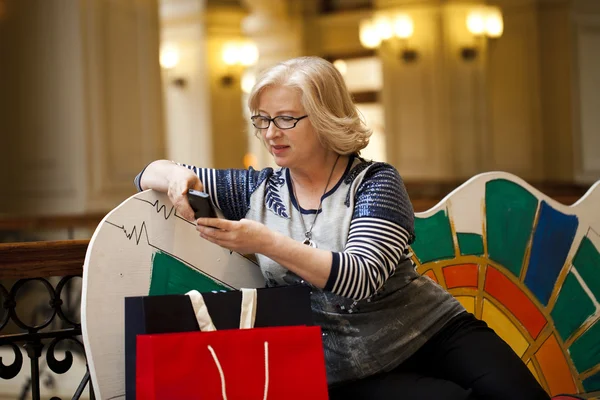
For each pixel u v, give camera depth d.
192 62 13.88
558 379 3.59
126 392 2.15
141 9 9.84
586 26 13.63
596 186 3.76
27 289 6.73
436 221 3.31
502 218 3.48
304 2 16.08
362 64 16.11
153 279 2.54
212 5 13.82
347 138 2.45
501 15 13.85
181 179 2.46
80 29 8.88
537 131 13.71
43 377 5.59
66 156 8.95
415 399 2.36
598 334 3.70
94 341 2.38
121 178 9.42
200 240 2.67
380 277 2.29
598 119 13.73
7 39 9.23
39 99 9.12
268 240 2.20
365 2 15.84
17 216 8.34
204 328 2.12
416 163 13.75
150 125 9.93
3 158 9.26
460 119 13.53
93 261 2.40
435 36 13.48
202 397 2.01
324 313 2.50
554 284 3.60
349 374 2.49
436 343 2.57
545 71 13.75
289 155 2.46
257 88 2.45
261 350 2.08
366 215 2.37
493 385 2.45
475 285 3.39
